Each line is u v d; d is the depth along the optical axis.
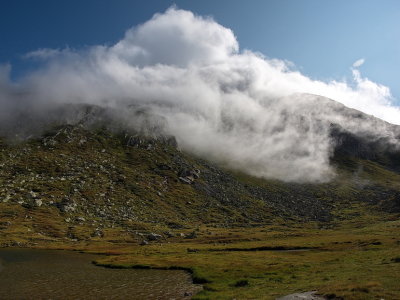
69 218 187.62
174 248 120.00
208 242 149.25
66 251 120.19
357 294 30.53
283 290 38.97
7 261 90.44
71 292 49.06
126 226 190.62
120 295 46.62
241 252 104.81
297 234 173.88
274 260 77.94
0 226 156.00
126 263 80.94
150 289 50.84
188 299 42.62
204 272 62.88
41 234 155.25
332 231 192.38
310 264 65.06
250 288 44.03
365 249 89.06
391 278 38.22
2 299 44.97
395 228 155.25
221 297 39.19
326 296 32.12
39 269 74.75
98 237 160.12
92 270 73.06
